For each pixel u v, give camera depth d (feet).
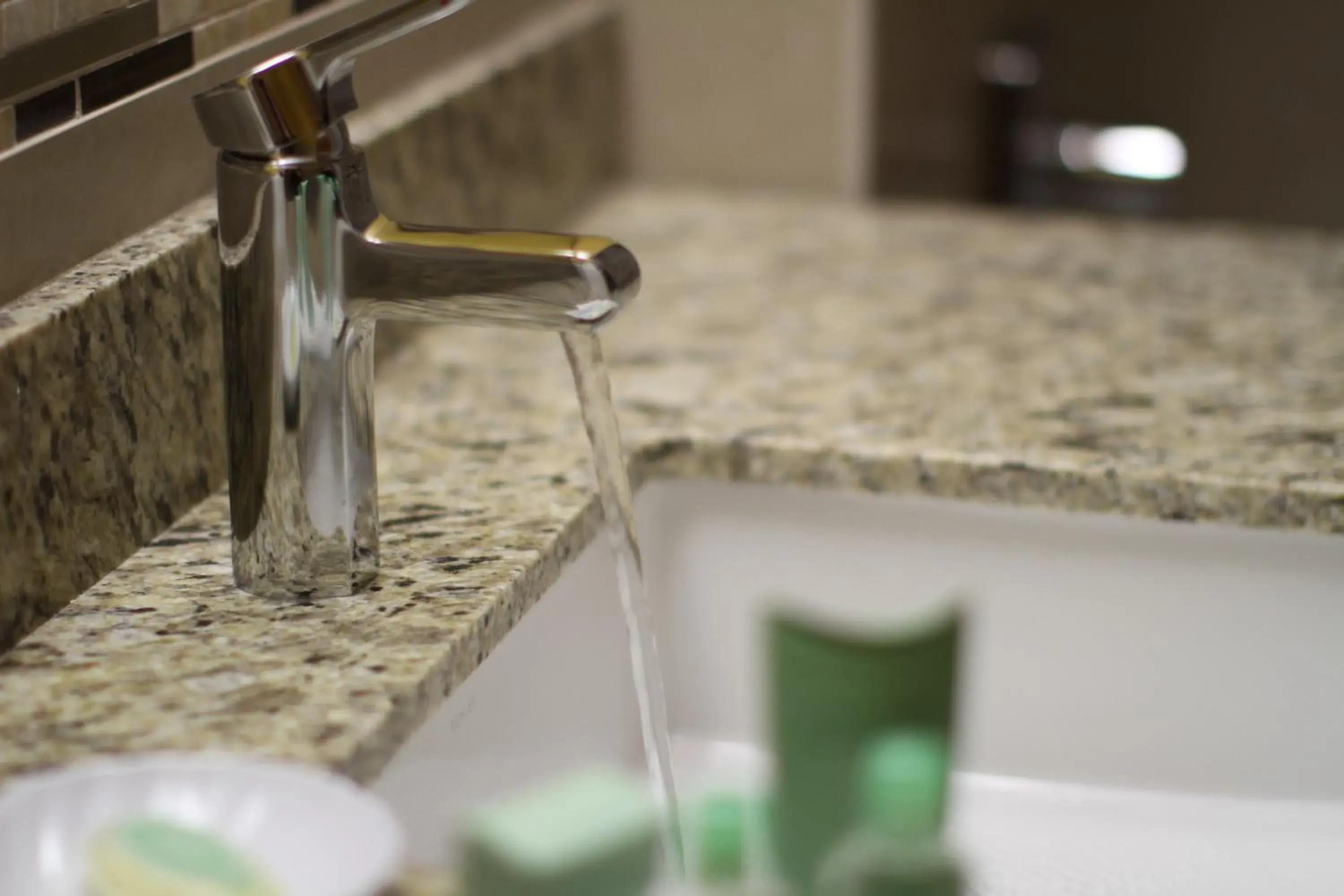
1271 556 3.23
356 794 2.03
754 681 3.50
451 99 4.05
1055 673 3.38
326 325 2.46
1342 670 3.26
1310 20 5.85
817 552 3.44
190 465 2.99
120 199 2.92
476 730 2.71
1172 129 6.07
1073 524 3.30
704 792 3.01
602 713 3.30
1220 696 3.33
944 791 3.11
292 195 2.37
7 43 2.56
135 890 1.90
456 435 3.43
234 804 2.05
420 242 2.38
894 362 3.85
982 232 4.98
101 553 2.71
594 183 5.19
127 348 2.77
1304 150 6.01
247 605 2.62
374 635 2.53
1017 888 3.05
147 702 2.33
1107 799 3.37
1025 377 3.74
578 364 2.50
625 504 2.56
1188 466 3.20
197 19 3.10
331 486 2.57
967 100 5.82
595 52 5.09
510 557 2.82
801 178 5.41
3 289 2.59
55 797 2.02
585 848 2.71
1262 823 3.29
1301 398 3.60
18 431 2.48
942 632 3.31
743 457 3.37
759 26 5.28
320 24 3.55
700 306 4.29
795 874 2.88
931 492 3.27
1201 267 4.62
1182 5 5.91
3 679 2.39
